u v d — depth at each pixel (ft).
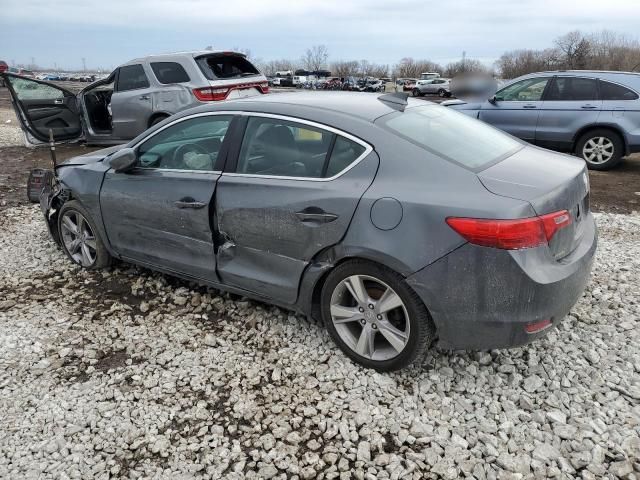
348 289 9.62
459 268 8.25
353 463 7.77
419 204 8.51
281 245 10.15
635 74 26.81
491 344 8.57
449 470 7.54
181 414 8.84
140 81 30.48
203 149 11.53
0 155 34.06
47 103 32.48
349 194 9.15
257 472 7.64
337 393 9.18
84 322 11.85
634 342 10.44
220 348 10.69
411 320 8.93
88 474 7.65
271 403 9.04
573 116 27.81
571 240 9.05
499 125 30.14
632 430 8.11
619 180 25.81
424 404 8.91
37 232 17.94
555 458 7.69
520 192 8.34
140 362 10.36
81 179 13.75
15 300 12.98
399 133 9.47
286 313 11.89
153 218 12.21
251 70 31.86
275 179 10.24
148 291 13.28
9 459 7.94
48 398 9.28
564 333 10.84
